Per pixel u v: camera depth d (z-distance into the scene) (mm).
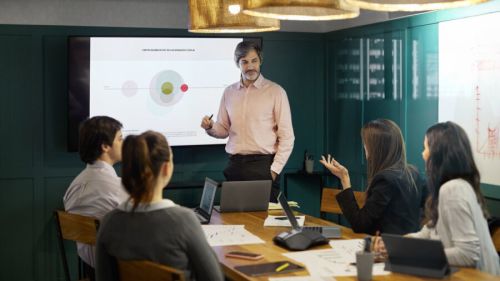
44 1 5320
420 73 4820
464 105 4379
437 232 2697
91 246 3275
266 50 5969
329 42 6098
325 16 3055
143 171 2297
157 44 5469
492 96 4137
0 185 5312
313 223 3625
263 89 4754
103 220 2410
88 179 3268
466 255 2506
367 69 5508
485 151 4207
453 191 2584
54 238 5457
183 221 2312
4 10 5238
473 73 4289
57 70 5387
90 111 5352
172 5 5633
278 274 2512
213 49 5609
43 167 5398
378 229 3230
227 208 3980
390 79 5184
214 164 5871
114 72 5383
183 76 5559
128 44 5395
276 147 4848
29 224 5395
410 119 4957
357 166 5707
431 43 4691
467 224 2535
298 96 6121
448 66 4516
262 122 4727
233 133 4805
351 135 5785
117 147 3320
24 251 5395
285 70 6059
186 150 5777
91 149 3277
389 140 3254
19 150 5340
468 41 4324
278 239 3027
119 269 2350
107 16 5473
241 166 4738
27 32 5289
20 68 5301
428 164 2744
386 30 5203
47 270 5449
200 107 5621
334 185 6070
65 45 5375
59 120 5418
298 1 2662
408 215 3209
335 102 6039
